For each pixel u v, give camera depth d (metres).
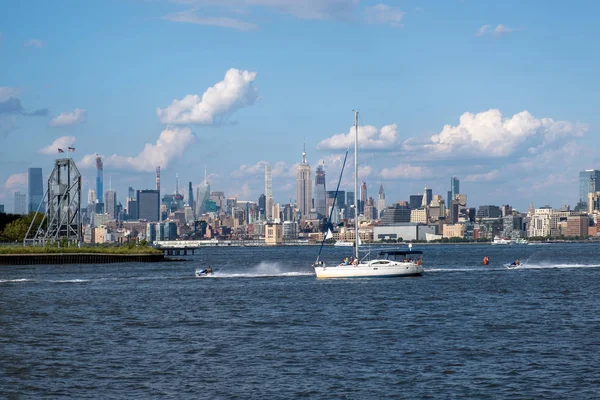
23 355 70.44
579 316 93.50
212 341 77.25
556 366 63.78
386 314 96.06
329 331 82.88
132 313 101.06
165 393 56.62
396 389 57.16
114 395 56.19
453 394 55.69
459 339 76.75
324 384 58.75
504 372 61.94
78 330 85.81
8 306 109.94
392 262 155.25
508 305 105.50
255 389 57.47
